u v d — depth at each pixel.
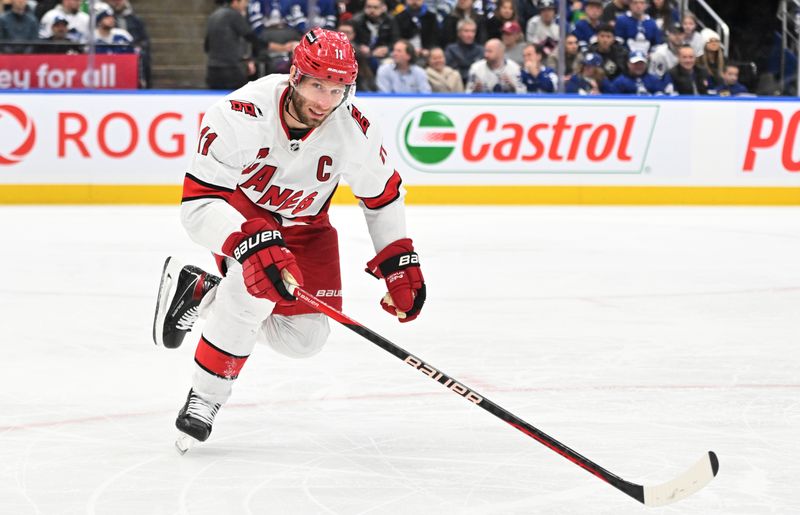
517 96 21.86
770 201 22.83
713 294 12.39
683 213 21.12
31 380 8.23
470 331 10.22
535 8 22.44
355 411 7.42
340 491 5.75
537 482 5.92
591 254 15.48
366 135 6.14
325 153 6.08
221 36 21.61
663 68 22.86
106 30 21.48
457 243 16.44
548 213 20.75
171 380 8.27
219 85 21.78
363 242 16.41
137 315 10.82
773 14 24.03
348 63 5.55
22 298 11.67
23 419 7.15
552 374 8.55
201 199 5.81
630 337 10.00
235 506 5.50
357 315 10.93
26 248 15.37
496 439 6.77
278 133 5.92
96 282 12.73
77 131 20.83
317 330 6.48
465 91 22.20
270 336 6.53
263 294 5.56
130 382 8.20
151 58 22.84
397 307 6.32
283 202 6.26
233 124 5.79
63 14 21.36
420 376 8.45
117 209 20.39
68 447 6.53
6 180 20.75
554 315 11.04
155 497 5.63
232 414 7.32
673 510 5.48
